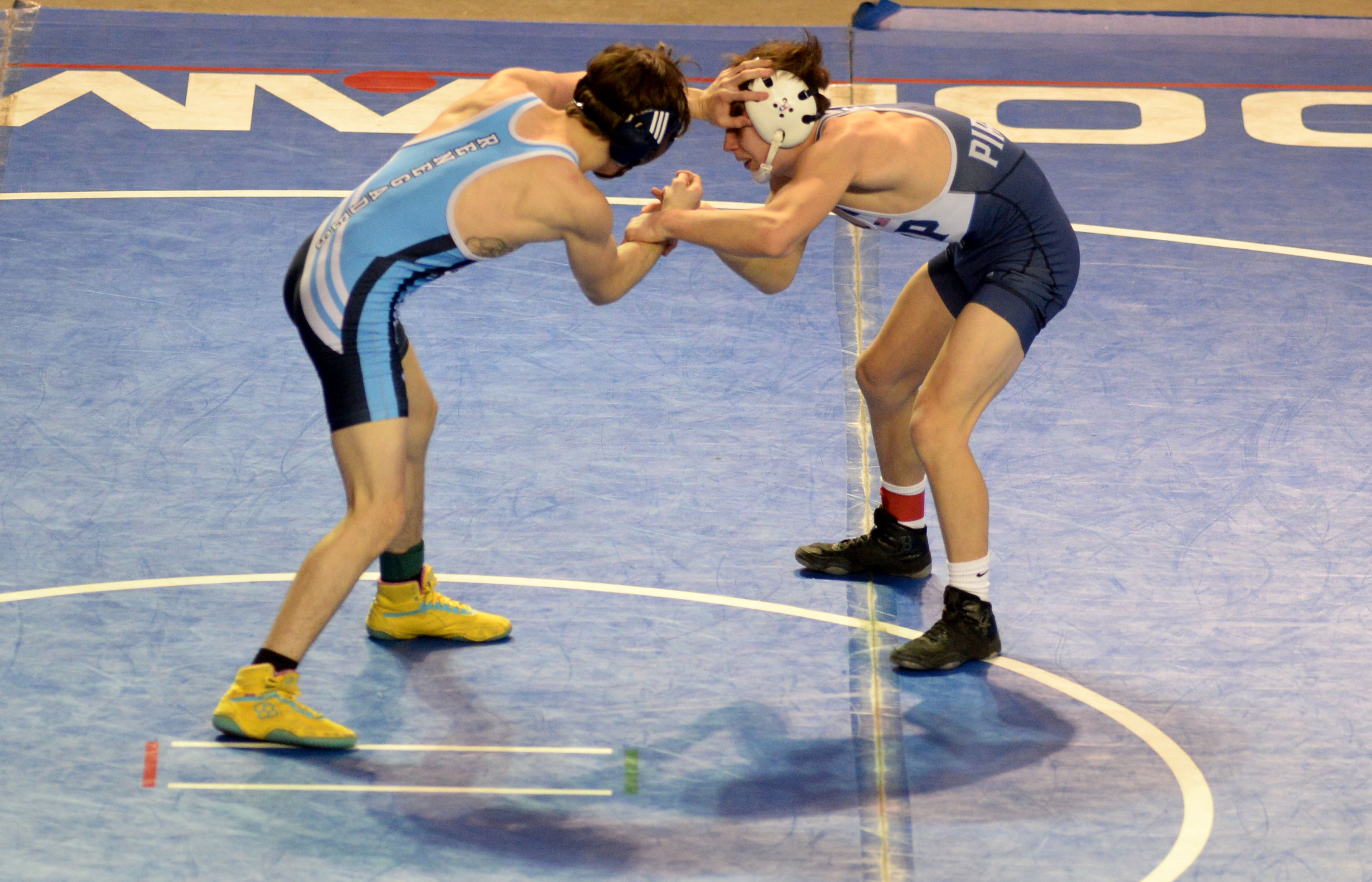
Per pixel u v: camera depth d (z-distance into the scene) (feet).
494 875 38.81
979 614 47.78
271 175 77.25
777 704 45.98
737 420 60.49
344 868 38.88
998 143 46.62
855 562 52.39
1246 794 42.42
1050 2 101.65
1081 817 41.50
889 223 46.78
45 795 40.88
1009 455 58.59
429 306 67.62
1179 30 97.19
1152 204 77.46
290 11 97.30
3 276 67.15
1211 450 58.95
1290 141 84.43
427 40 92.94
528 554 52.49
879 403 50.60
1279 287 70.49
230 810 40.81
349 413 42.19
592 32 94.48
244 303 66.64
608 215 41.81
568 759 43.34
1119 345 65.92
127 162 77.77
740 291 70.03
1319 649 48.57
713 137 83.66
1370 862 39.96
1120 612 50.31
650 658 47.85
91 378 60.75
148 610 48.75
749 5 100.89
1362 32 97.60
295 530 53.06
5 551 50.93
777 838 40.47
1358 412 61.41
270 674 42.73
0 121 80.48
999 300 46.57
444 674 46.93
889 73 90.12
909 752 44.04
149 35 91.91
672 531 53.98
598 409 60.80
